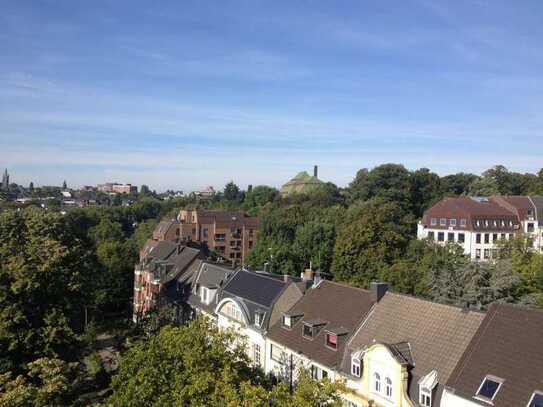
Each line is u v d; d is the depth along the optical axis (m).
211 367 26.33
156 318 60.09
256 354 46.03
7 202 176.00
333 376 35.56
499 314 29.91
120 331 70.06
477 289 53.59
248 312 48.00
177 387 25.38
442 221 102.06
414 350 31.89
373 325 36.22
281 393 22.16
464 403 27.20
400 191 115.31
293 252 83.62
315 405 22.03
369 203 100.31
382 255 74.62
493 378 26.89
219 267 60.66
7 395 24.72
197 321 30.53
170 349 27.88
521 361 26.72
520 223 101.38
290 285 47.03
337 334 36.62
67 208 195.12
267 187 184.75
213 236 127.50
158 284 70.88
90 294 52.44
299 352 39.16
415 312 34.56
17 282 41.12
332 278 82.62
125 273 86.88
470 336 30.14
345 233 79.44
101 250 86.44
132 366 28.06
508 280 53.22
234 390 22.92
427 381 29.11
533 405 24.61
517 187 133.75
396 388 30.14
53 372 28.48
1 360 40.12
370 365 32.19
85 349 55.75
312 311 42.56
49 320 42.59
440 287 57.00
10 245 44.81
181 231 122.12
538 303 50.22
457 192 134.38
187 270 68.62
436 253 73.38
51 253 44.81
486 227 99.12
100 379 50.06
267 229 102.38
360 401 33.06
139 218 198.50
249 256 92.94
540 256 59.94
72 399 33.00
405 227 92.56
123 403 26.11
